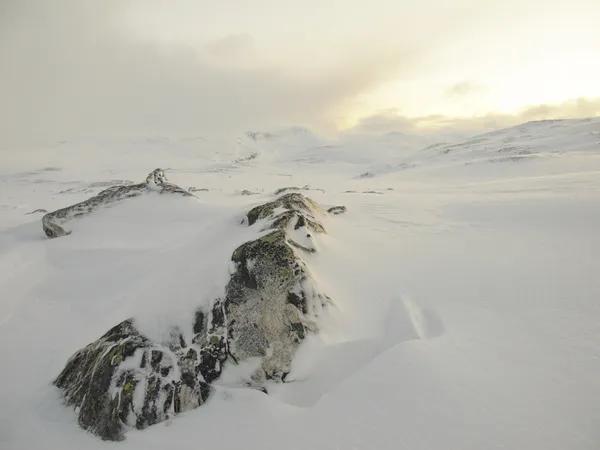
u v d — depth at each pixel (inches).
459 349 207.2
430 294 293.1
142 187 657.0
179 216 570.6
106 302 334.6
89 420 193.5
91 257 450.9
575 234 420.8
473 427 147.7
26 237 569.9
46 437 187.8
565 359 186.9
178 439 169.9
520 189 855.7
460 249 407.8
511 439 139.5
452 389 171.8
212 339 221.8
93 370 210.1
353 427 157.6
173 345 219.3
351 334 239.8
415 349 209.6
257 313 233.6
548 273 310.2
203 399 197.0
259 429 167.3
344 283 306.3
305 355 220.2
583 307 242.5
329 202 796.0
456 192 979.9
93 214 582.6
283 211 364.8
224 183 2765.7
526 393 163.9
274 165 6540.4
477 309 260.7
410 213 631.2
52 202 1596.9
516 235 449.7
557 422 145.1
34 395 223.1
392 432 151.1
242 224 369.1
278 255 257.1
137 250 451.2
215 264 268.8
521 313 245.8
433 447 140.7
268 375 210.7
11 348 282.4
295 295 246.7
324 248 361.1
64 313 335.0
